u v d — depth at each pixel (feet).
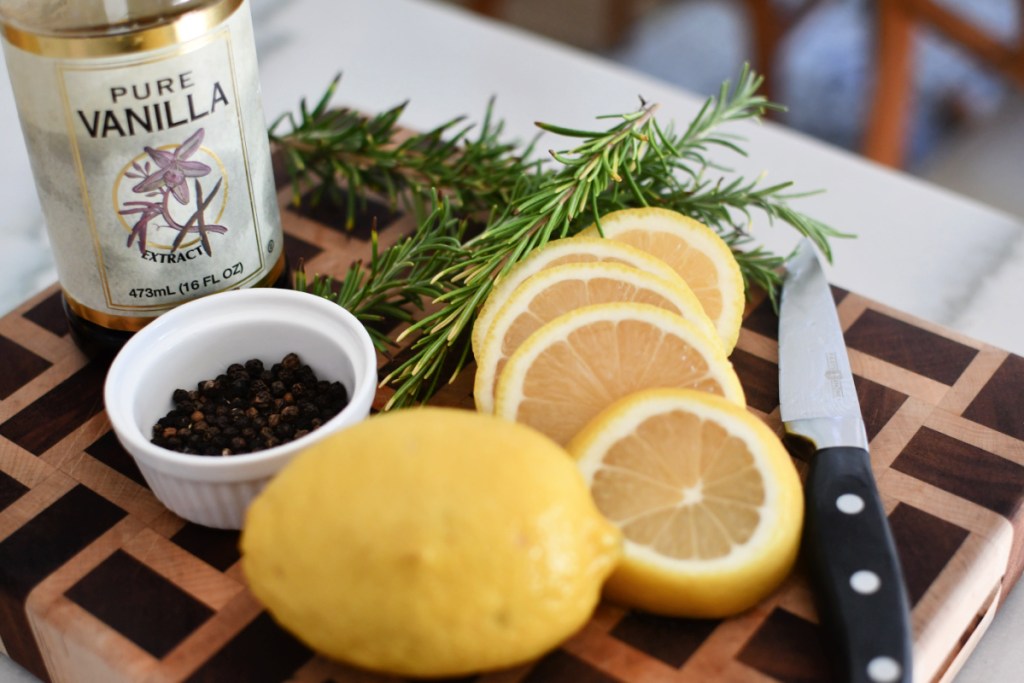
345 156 1.91
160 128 1.50
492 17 3.78
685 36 4.72
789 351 1.66
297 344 1.60
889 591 1.34
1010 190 2.81
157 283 1.59
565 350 1.51
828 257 1.76
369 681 1.37
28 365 1.69
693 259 1.67
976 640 1.53
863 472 1.46
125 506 1.53
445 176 1.85
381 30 2.47
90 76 1.46
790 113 4.32
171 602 1.44
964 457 1.56
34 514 1.52
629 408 1.44
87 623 1.42
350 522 1.26
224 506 1.46
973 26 3.16
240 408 1.56
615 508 1.40
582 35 4.61
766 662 1.37
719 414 1.43
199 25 1.48
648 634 1.40
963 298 1.93
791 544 1.38
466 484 1.27
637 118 1.66
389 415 1.35
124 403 1.50
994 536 1.47
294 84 2.32
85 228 1.55
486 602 1.25
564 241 1.62
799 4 3.87
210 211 1.57
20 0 1.48
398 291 1.78
